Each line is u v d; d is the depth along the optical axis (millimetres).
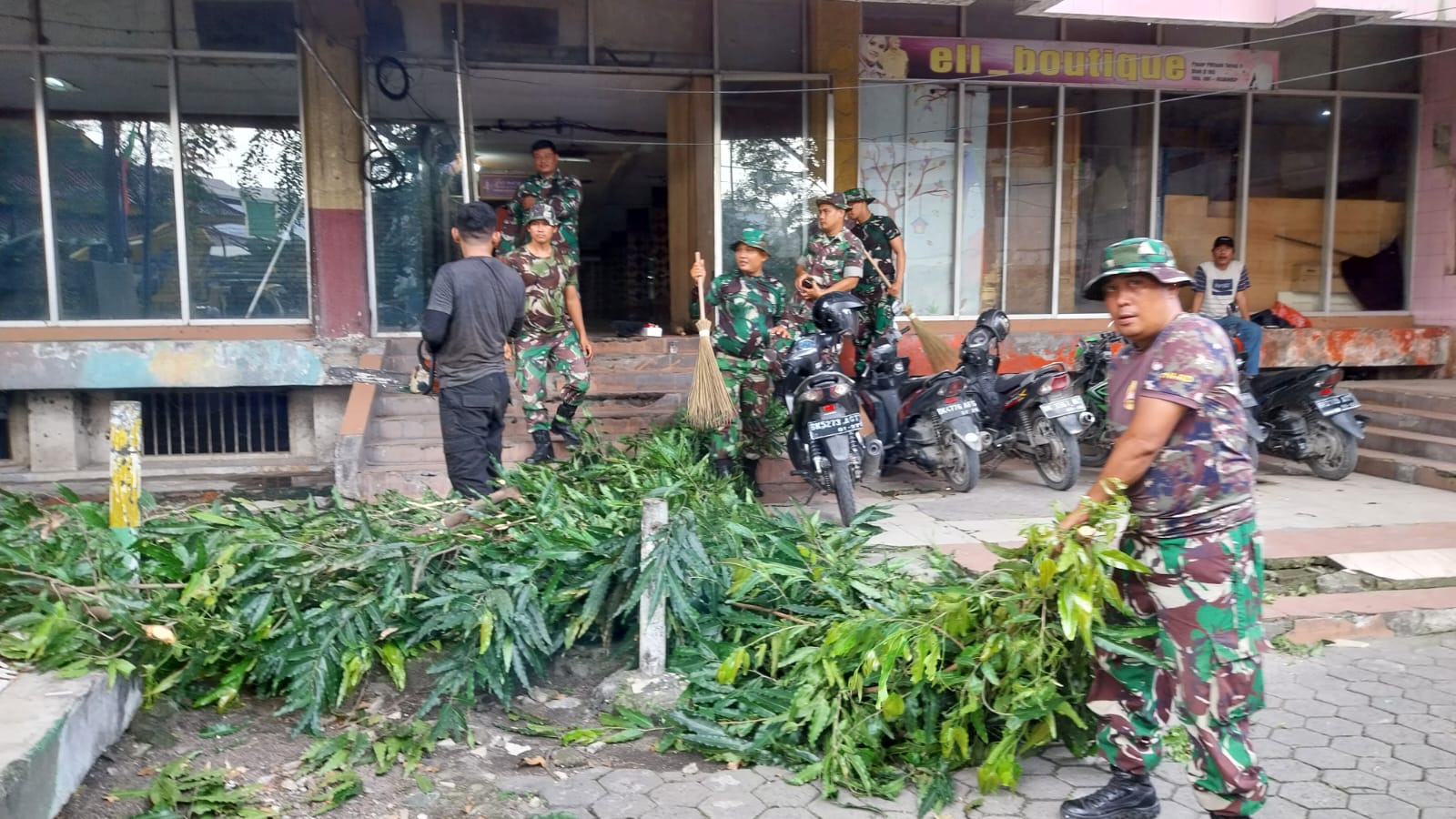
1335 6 7652
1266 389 7266
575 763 3361
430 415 7566
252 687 3812
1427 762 3371
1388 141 10445
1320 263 10453
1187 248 10156
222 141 8383
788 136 9273
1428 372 10141
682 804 3104
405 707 3705
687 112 9477
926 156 9594
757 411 6352
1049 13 7715
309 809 3041
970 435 6402
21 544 3686
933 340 7395
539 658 3838
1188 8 7883
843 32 9125
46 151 8148
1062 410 6445
